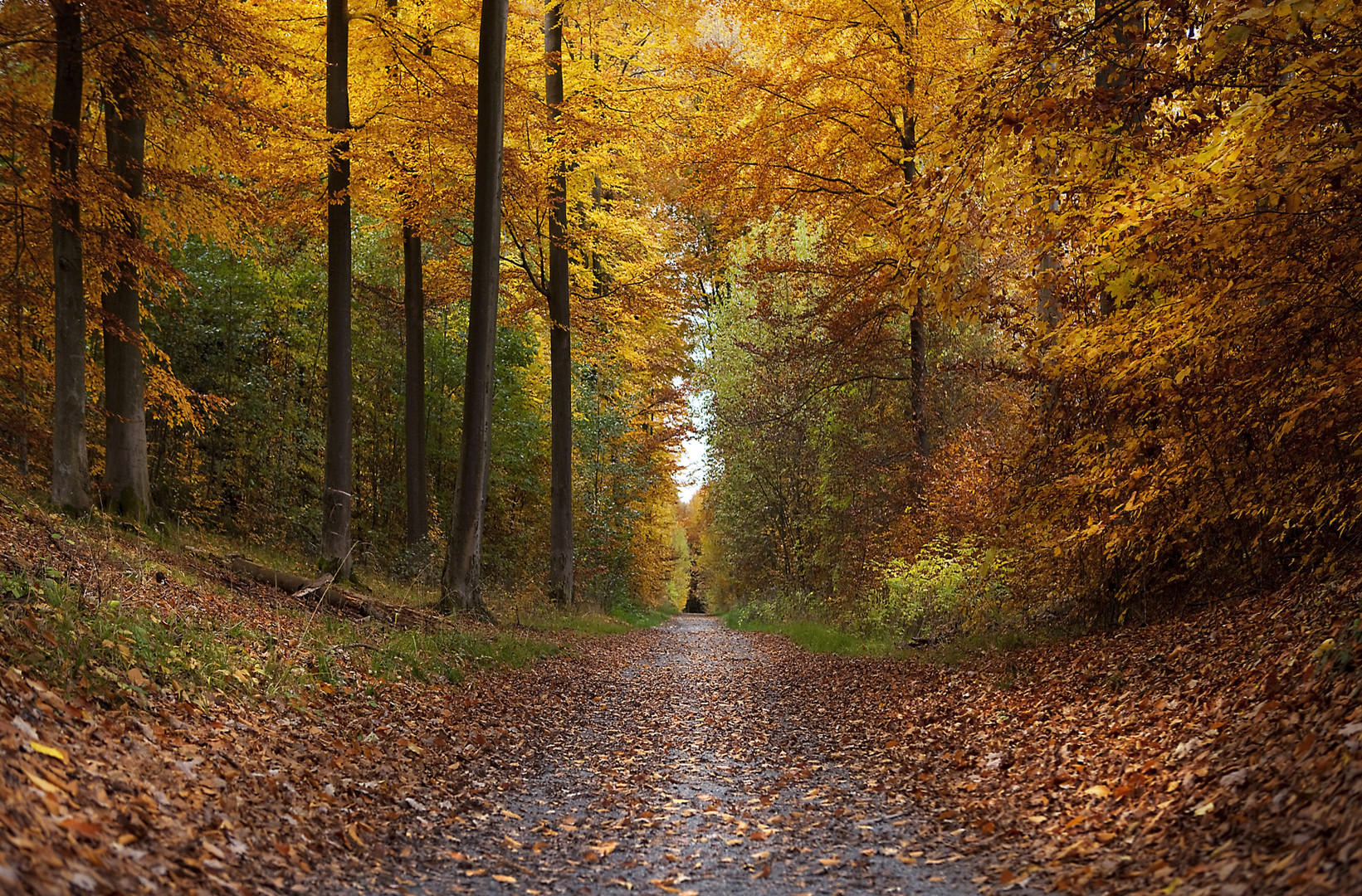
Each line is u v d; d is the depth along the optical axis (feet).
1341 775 12.35
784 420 60.44
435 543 63.57
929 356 62.44
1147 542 27.58
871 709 31.32
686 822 18.63
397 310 73.15
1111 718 20.83
